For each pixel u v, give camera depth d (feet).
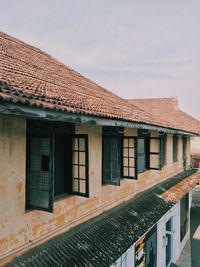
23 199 17.16
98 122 19.60
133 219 26.58
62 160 21.34
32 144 17.54
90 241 20.79
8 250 16.14
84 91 28.73
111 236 22.35
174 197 35.91
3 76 17.35
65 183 21.50
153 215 28.99
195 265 45.60
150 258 35.58
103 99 29.66
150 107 72.54
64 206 20.58
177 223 46.75
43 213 18.62
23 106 13.37
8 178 16.21
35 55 33.27
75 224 21.74
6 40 30.81
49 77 25.98
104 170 25.66
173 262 44.34
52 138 16.31
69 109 16.17
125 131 27.84
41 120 18.80
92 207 23.91
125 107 32.22
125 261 27.89
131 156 27.63
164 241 39.65
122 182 29.01
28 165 17.71
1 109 12.37
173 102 71.51
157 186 38.11
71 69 40.40
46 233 18.86
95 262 18.66
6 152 16.11
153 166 35.96
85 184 20.20
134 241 23.09
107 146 25.50
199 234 59.41
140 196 32.78
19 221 16.85
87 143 19.86
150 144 35.78
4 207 15.96
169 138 44.45
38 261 16.88
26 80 19.70
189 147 58.08
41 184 17.13
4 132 16.01
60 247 18.89
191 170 56.39
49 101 15.80
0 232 15.66
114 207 27.30
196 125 62.44
